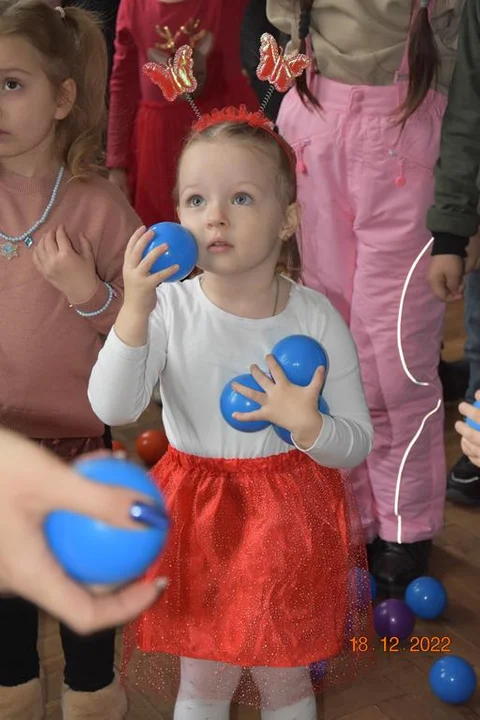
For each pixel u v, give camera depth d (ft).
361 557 5.08
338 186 6.31
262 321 4.56
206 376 4.50
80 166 5.08
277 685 4.75
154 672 5.05
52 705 5.81
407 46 5.91
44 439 5.15
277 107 7.58
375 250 6.30
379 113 6.04
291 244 5.03
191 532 4.52
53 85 4.92
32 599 1.55
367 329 6.54
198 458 4.57
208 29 8.55
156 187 8.93
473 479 8.02
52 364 4.99
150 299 4.09
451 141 6.07
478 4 5.87
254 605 4.42
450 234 6.17
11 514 1.52
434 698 5.89
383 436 6.83
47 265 4.77
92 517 1.60
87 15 5.32
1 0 4.91
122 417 4.35
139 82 9.05
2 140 4.80
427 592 6.56
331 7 6.02
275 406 4.13
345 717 5.74
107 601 1.57
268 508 4.48
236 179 4.27
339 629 4.69
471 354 7.93
